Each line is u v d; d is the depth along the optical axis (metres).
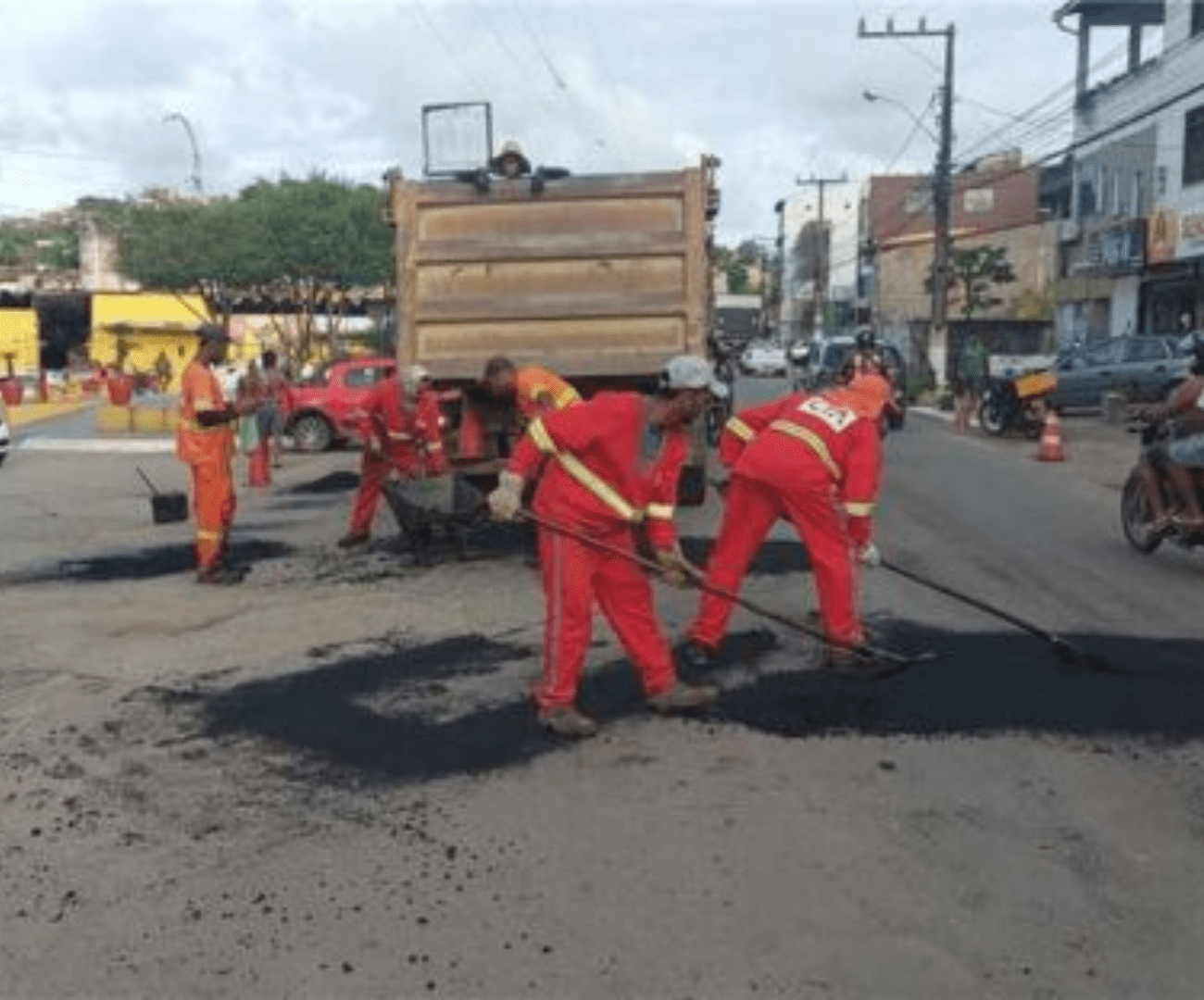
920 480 16.08
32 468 19.52
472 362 10.20
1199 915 3.96
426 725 5.83
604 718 5.89
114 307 48.56
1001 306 49.81
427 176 10.30
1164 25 32.00
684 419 5.78
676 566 5.96
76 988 3.62
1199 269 29.30
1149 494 10.06
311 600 8.73
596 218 9.99
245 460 20.62
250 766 5.36
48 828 4.74
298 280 41.62
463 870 4.32
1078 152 38.97
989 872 4.27
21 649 7.47
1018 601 8.36
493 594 8.77
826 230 95.25
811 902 4.06
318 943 3.85
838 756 5.37
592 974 3.65
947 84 35.50
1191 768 5.23
